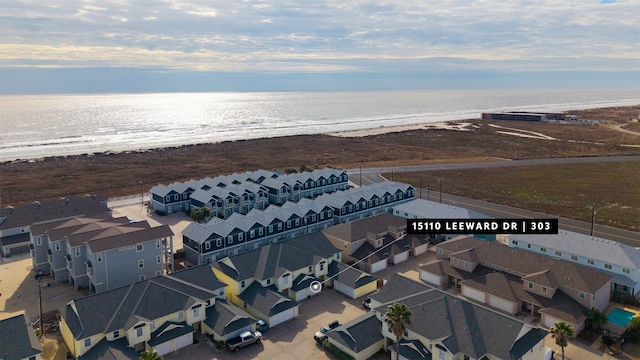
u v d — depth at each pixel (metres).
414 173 150.88
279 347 50.88
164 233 66.12
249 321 52.56
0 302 60.53
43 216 81.88
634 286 61.53
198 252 71.88
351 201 94.88
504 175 146.25
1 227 77.62
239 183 112.94
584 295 55.47
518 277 61.81
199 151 195.75
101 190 125.81
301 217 85.88
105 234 64.19
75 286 64.19
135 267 63.81
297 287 62.09
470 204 111.50
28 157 179.12
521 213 103.50
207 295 54.81
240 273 61.12
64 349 49.53
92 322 47.72
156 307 50.81
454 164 166.75
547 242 71.62
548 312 54.75
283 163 171.75
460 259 66.38
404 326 44.72
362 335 49.38
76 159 172.38
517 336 44.44
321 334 51.94
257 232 78.75
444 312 48.62
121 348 46.84
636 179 136.38
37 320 55.59
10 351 42.44
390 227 80.25
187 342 50.84
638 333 50.88
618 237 86.25
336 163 171.88
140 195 119.94
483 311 48.09
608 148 195.88
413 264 75.12
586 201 113.00
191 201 102.19
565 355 49.03
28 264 73.75
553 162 167.38
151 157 179.25
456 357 44.28
